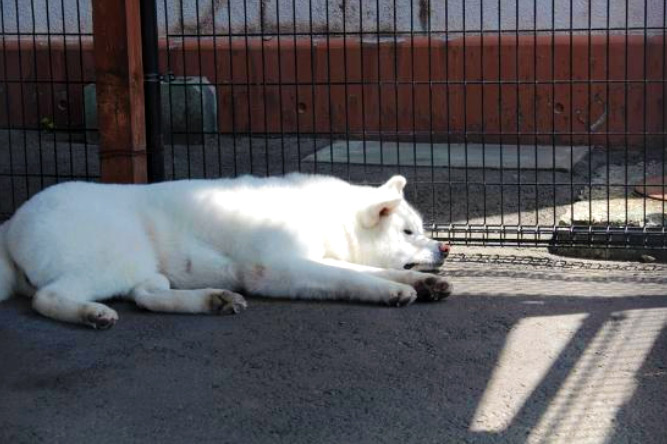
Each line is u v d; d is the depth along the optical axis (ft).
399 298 8.21
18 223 8.12
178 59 15.70
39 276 8.01
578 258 10.12
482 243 10.50
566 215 11.02
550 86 14.70
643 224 10.46
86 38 15.74
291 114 15.56
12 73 15.84
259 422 6.25
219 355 7.30
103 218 8.12
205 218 8.59
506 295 8.67
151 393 6.68
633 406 6.41
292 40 15.44
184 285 8.63
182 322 7.97
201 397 6.61
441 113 15.07
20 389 6.75
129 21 9.94
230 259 8.55
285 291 8.45
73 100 15.74
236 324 7.91
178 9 15.72
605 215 10.85
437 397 6.57
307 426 6.19
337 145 14.99
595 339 7.55
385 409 6.41
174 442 6.02
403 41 15.10
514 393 6.63
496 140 15.05
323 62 15.33
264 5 15.47
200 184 8.89
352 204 8.99
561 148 14.64
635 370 6.97
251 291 8.54
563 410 6.38
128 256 8.20
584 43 14.57
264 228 8.48
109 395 6.65
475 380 6.83
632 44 14.43
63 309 7.80
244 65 15.48
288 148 14.89
